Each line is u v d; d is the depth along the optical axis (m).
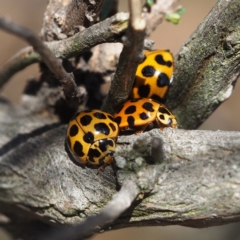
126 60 0.10
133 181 0.10
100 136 0.10
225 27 0.10
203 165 0.10
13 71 0.10
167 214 0.10
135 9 0.09
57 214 0.10
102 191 0.10
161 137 0.10
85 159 0.10
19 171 0.10
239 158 0.10
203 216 0.10
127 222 0.10
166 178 0.10
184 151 0.10
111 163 0.10
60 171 0.10
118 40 0.10
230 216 0.10
